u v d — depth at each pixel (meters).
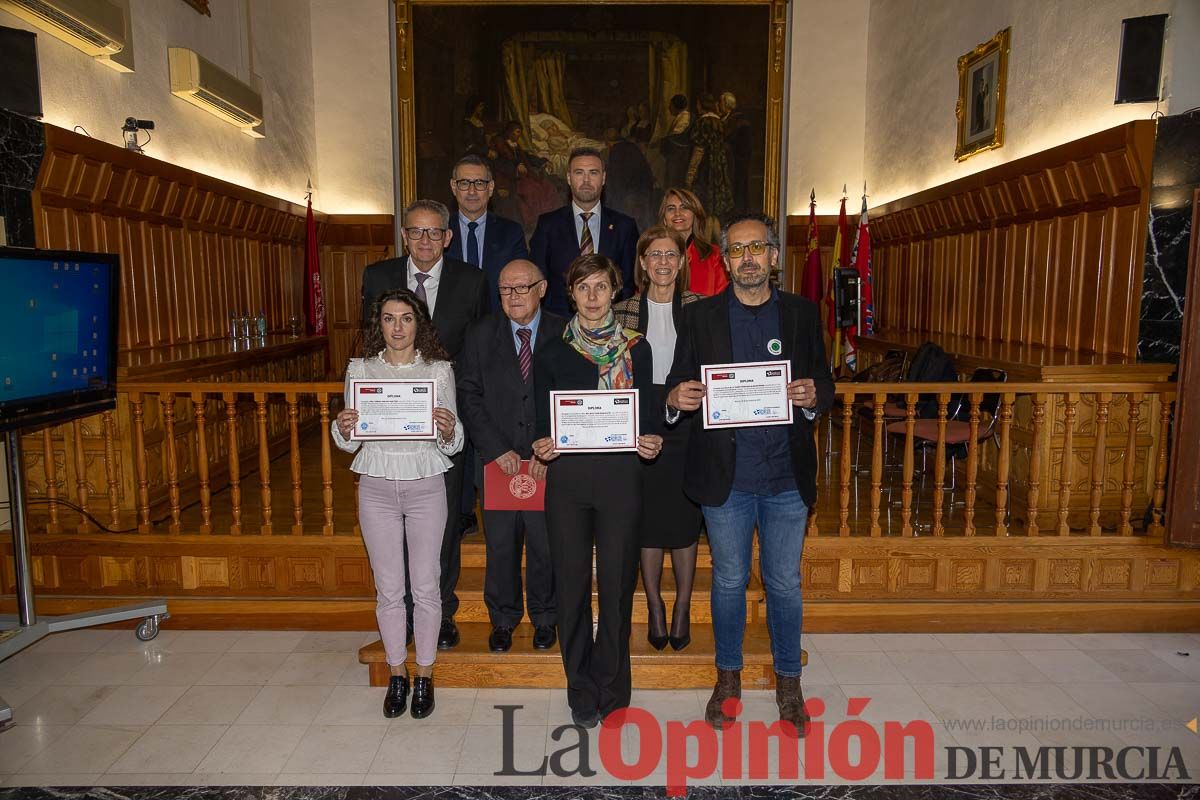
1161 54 4.38
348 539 4.00
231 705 3.18
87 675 3.45
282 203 7.59
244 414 5.87
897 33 8.27
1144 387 3.93
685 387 2.56
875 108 8.87
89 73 4.75
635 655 3.23
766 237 2.58
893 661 3.61
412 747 2.86
